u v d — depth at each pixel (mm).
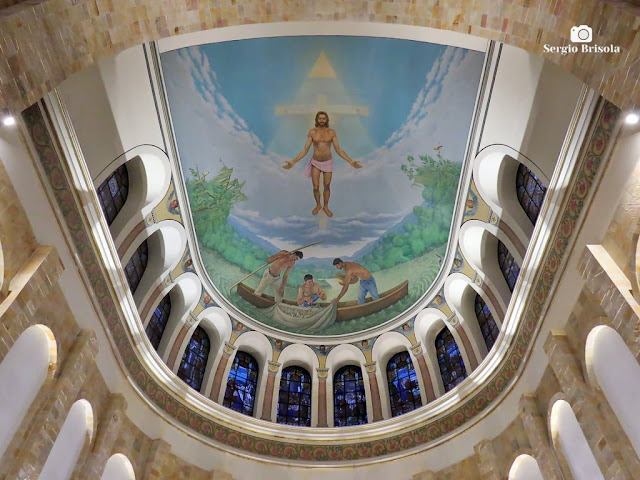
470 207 15164
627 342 9195
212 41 12625
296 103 15258
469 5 9492
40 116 10203
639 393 9156
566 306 11461
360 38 13742
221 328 17812
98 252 12039
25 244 9820
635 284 9281
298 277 18359
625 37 7738
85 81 10992
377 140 15945
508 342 13570
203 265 16922
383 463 14992
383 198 16969
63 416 10336
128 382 13258
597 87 8336
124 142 12836
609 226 9945
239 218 17094
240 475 14484
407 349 17875
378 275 18078
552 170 11672
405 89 14711
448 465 14062
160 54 12586
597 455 9953
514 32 9289
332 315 18578
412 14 9820
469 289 16797
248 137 15664
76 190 11188
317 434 15844
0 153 9281
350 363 18625
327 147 16172
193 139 14859
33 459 9406
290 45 13898
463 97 13789
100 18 8977
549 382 12102
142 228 14742
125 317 13180
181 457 13781
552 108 11188
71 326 11242
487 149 13750
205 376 16906
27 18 8180
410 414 15500
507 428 13250
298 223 17531
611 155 9867
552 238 11672
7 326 8906
